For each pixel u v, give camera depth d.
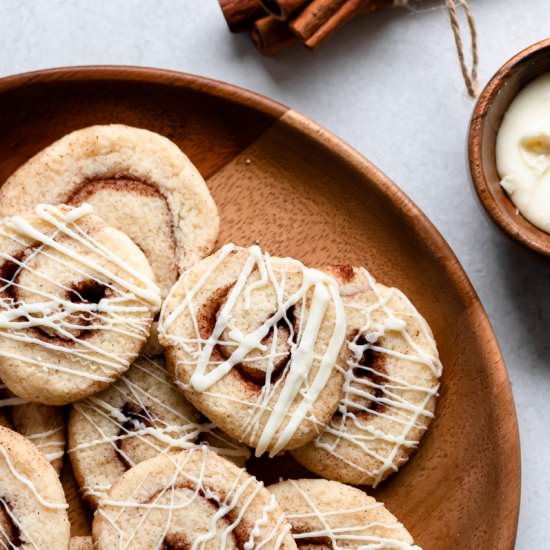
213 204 0.64
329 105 0.67
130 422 0.63
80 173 0.63
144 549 0.60
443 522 0.64
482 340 0.63
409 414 0.63
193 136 0.65
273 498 0.61
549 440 0.66
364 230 0.65
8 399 0.63
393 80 0.67
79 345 0.61
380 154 0.67
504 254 0.67
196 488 0.60
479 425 0.64
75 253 0.62
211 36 0.67
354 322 0.63
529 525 0.66
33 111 0.65
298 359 0.62
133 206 0.64
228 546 0.60
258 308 0.62
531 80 0.63
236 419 0.61
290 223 0.65
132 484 0.61
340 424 0.63
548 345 0.67
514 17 0.67
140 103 0.65
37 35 0.67
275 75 0.67
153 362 0.63
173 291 0.62
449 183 0.67
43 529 0.60
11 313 0.61
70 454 0.63
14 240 0.62
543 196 0.62
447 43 0.67
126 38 0.67
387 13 0.67
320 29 0.65
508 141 0.63
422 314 0.65
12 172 0.65
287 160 0.65
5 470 0.60
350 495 0.62
